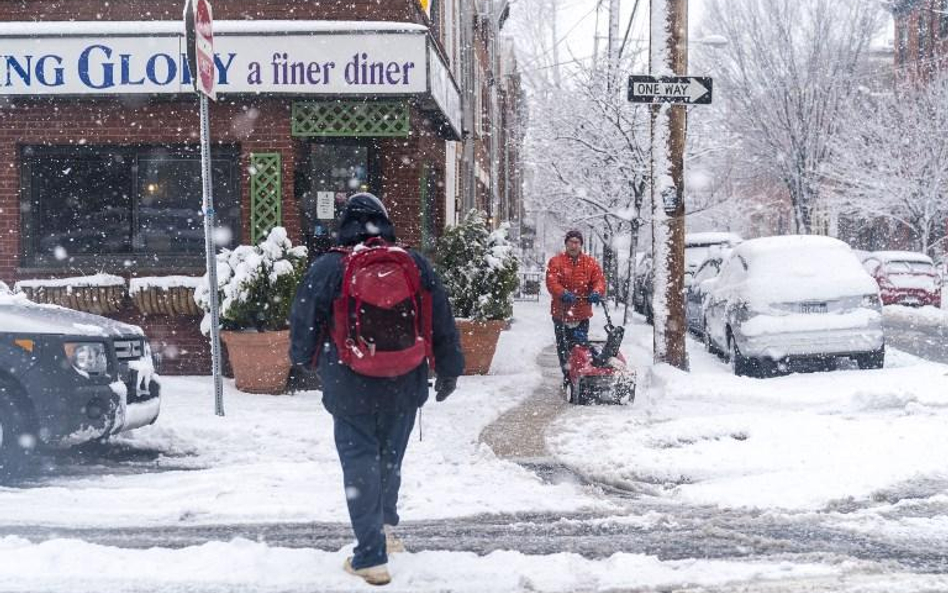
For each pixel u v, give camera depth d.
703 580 5.15
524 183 46.50
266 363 11.91
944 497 7.14
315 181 14.34
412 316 5.12
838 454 8.49
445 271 14.15
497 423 10.45
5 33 12.77
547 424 10.41
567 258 12.48
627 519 6.65
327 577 5.17
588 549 5.89
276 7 13.43
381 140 14.36
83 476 8.11
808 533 6.24
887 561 5.53
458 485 7.70
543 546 5.96
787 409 11.09
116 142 13.48
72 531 6.36
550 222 48.66
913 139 38.25
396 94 12.73
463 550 5.89
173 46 12.79
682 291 13.84
